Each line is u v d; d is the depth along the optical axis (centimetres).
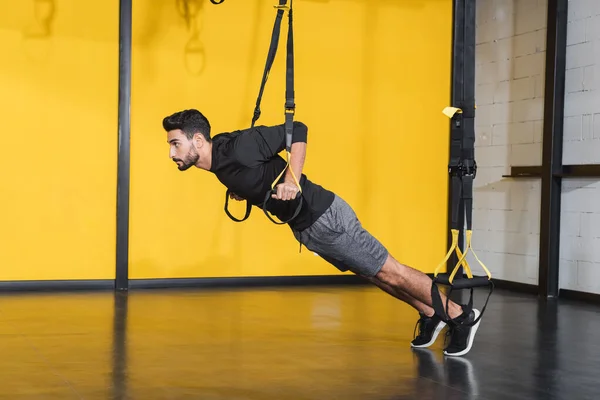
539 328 521
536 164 732
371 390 343
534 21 735
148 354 411
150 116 702
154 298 634
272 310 581
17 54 662
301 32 751
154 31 702
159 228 707
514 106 758
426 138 798
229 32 723
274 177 381
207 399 323
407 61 789
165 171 706
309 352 425
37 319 518
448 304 413
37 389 332
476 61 807
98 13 682
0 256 662
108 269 691
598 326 534
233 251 729
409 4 789
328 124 762
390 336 479
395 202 787
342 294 684
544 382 364
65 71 675
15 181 665
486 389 348
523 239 746
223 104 723
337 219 390
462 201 399
